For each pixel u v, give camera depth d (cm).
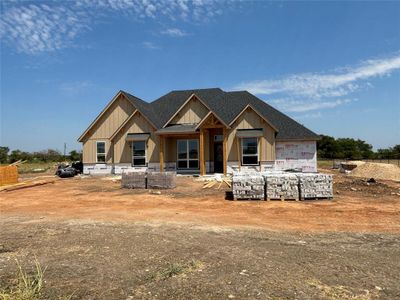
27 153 5391
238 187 1414
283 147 2545
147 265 614
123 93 2733
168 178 1783
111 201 1438
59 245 754
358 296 483
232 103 2933
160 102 3150
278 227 932
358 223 977
